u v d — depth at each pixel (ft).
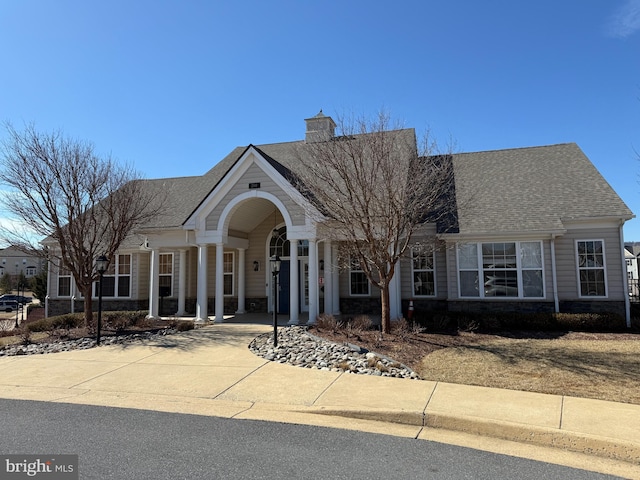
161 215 61.87
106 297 72.74
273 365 32.96
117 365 34.12
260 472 16.16
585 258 53.47
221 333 46.34
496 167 65.51
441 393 25.39
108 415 23.08
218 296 54.49
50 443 19.11
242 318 58.70
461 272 55.52
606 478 15.90
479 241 55.01
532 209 55.11
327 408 23.39
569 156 64.39
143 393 27.22
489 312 52.19
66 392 27.73
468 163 68.18
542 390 25.80
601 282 52.70
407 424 21.88
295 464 16.88
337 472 16.17
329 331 44.83
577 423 20.26
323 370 31.32
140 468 16.48
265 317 59.57
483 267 54.75
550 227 51.70
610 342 41.52
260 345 39.93
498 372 29.91
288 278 64.85
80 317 56.54
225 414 23.13
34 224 51.01
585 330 48.44
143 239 68.13
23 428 21.08
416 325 47.50
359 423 21.90
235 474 15.98
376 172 41.47
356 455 17.79
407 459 17.42
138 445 18.85
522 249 53.93
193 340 42.88
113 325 51.26
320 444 18.95
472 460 17.39
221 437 19.79
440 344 40.32
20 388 28.78
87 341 43.86
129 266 72.49
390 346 38.50
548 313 50.16
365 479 15.64
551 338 44.47
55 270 75.56
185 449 18.39
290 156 67.87
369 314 61.05
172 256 72.33
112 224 53.52
